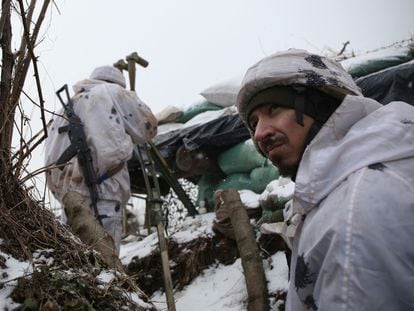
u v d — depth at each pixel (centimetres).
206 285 376
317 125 121
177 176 514
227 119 475
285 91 122
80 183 331
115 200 332
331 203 104
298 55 125
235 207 362
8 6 176
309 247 106
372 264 95
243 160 459
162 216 343
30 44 172
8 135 183
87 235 230
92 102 343
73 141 332
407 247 95
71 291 153
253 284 314
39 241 175
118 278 182
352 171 106
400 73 377
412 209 97
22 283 148
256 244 341
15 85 183
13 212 178
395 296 94
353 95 123
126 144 339
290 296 118
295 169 124
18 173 184
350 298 95
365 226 96
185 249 400
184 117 549
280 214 353
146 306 178
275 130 122
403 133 107
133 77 468
